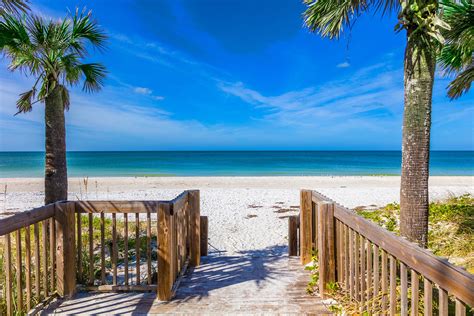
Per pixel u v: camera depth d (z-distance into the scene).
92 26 5.35
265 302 3.28
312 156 82.44
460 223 5.81
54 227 3.50
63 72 5.32
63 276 3.39
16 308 3.05
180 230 4.09
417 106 3.99
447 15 4.62
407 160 4.07
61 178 5.00
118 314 3.04
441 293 1.63
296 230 5.06
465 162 55.84
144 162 55.41
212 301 3.31
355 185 17.73
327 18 4.52
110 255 5.27
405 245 1.99
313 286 3.64
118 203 3.54
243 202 12.12
